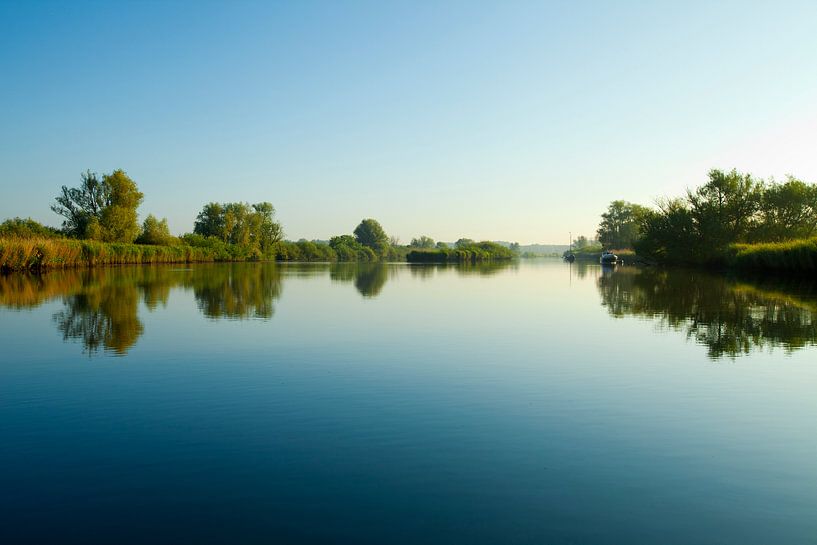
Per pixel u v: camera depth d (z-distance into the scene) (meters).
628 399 9.01
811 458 6.55
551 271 66.31
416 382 10.12
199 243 89.62
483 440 7.11
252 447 6.86
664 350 13.16
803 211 57.66
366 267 82.62
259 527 4.93
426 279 45.84
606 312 20.84
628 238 142.88
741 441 7.11
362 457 6.53
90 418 8.03
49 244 47.94
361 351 13.09
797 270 42.56
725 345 13.78
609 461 6.43
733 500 5.48
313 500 5.44
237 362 11.83
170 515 5.16
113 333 15.64
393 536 4.77
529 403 8.77
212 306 22.53
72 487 5.75
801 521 5.07
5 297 25.36
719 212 60.00
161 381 10.16
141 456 6.57
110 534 4.83
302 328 16.73
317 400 8.93
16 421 7.89
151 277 41.88
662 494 5.60
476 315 20.09
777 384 9.94
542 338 14.96
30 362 11.76
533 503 5.39
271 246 113.12
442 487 5.72
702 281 39.53
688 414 8.21
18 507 5.33
